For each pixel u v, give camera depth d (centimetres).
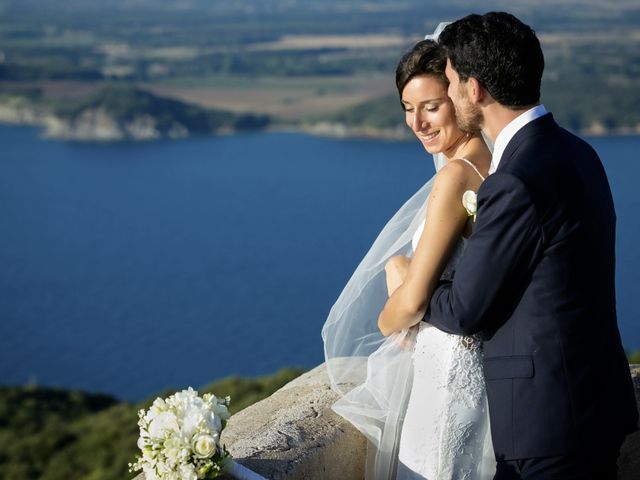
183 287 12988
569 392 216
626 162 17900
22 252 15750
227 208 19200
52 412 3070
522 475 222
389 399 269
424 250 243
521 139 222
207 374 8881
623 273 10844
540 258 215
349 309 284
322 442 257
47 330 10919
